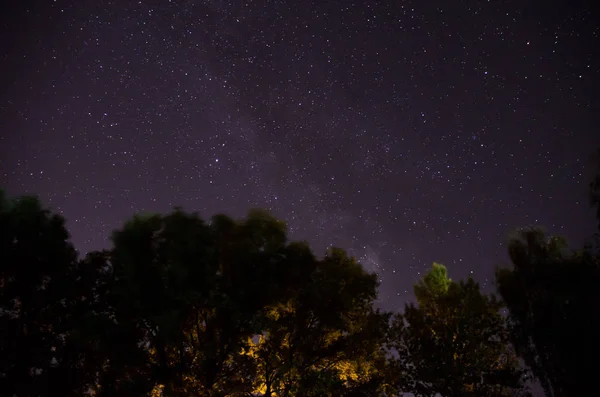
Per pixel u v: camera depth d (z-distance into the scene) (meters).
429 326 14.26
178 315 11.20
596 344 7.41
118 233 11.68
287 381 12.16
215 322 11.70
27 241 11.56
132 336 11.49
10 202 11.86
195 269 11.26
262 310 12.02
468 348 13.26
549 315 7.96
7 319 11.31
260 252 11.84
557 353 7.87
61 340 11.77
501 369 12.75
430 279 14.81
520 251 8.81
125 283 11.56
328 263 13.44
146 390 11.16
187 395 11.29
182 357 11.70
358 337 12.97
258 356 12.30
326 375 12.15
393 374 13.64
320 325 12.65
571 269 7.72
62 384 11.31
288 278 11.91
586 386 7.50
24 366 11.13
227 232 12.16
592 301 7.53
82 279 12.27
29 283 11.55
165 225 11.81
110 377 11.73
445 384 13.09
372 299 13.50
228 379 12.07
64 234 12.25
